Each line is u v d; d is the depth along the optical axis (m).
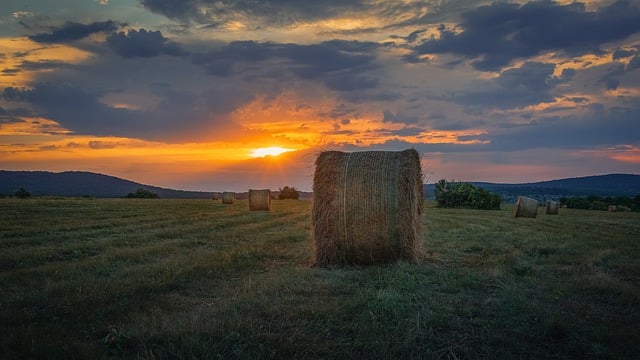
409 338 5.84
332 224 11.48
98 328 6.26
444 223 23.28
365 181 11.38
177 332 5.94
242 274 9.89
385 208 11.27
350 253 11.49
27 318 6.61
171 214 27.00
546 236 17.39
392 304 7.07
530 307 7.16
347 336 6.04
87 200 39.94
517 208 29.09
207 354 5.30
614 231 20.17
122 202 38.41
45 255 11.97
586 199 56.31
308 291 8.28
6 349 5.41
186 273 9.62
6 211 25.03
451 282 8.92
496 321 6.56
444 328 6.37
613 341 5.93
